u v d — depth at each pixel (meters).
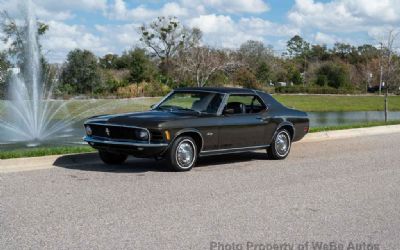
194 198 7.89
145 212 7.02
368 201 7.98
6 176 9.24
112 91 53.28
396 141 16.20
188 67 59.47
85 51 54.03
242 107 11.23
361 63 93.38
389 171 10.71
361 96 66.19
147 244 5.71
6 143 15.53
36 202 7.44
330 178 9.80
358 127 19.39
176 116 10.05
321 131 17.48
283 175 10.02
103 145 9.90
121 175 9.57
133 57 62.84
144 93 51.94
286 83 83.94
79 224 6.41
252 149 11.38
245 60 73.31
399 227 6.62
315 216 7.03
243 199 7.90
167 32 70.50
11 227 6.25
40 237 5.89
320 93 72.19
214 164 11.22
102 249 5.52
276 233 6.23
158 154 9.77
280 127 11.87
